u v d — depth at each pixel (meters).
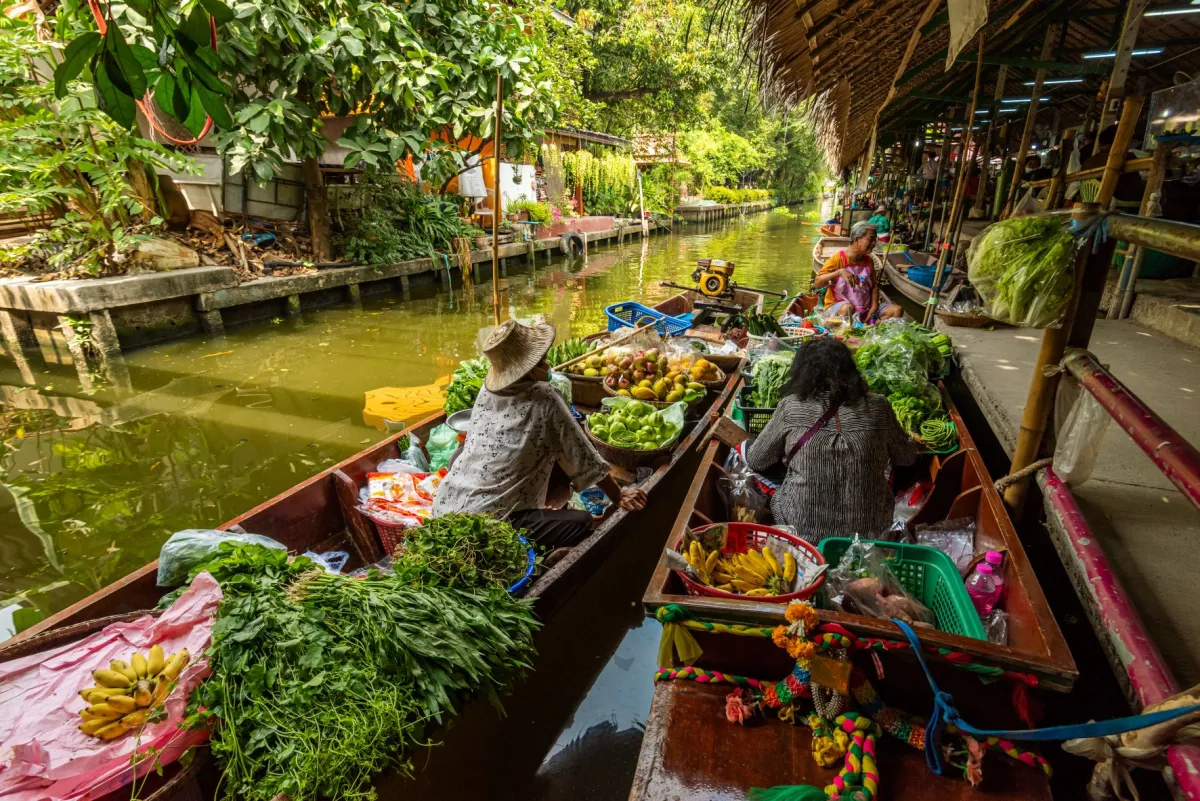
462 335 9.06
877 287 6.83
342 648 2.04
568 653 3.16
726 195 37.62
